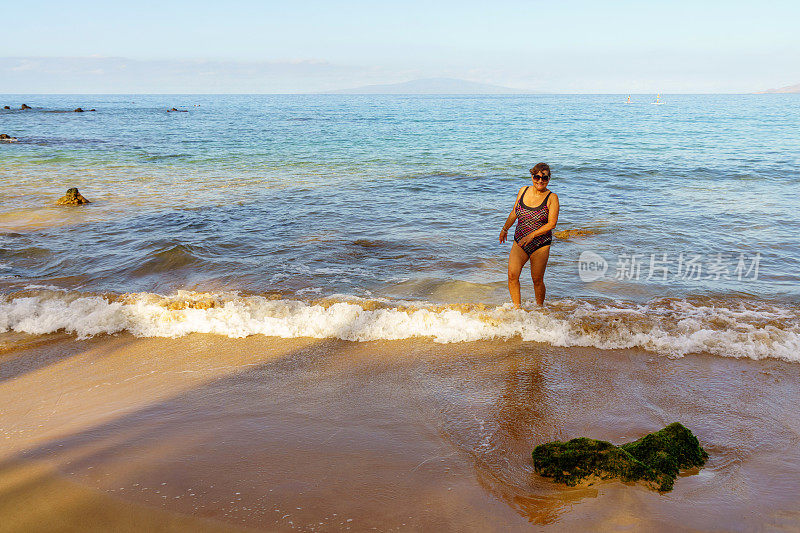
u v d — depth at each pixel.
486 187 14.55
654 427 3.70
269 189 14.16
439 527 2.71
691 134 34.81
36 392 4.27
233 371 4.64
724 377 4.45
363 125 47.38
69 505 2.87
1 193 13.25
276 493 2.98
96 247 8.68
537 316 5.52
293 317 5.66
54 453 3.37
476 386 4.33
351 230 9.88
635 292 6.64
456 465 3.27
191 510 2.83
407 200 12.73
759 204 11.93
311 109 96.62
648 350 4.98
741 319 5.62
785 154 22.31
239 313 5.77
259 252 8.47
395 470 3.21
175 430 3.67
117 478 3.10
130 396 4.20
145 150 24.42
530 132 37.38
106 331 5.46
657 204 12.07
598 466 3.13
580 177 16.25
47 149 24.52
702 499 2.93
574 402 4.06
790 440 3.53
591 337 5.19
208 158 21.28
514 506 2.88
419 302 6.29
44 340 5.29
